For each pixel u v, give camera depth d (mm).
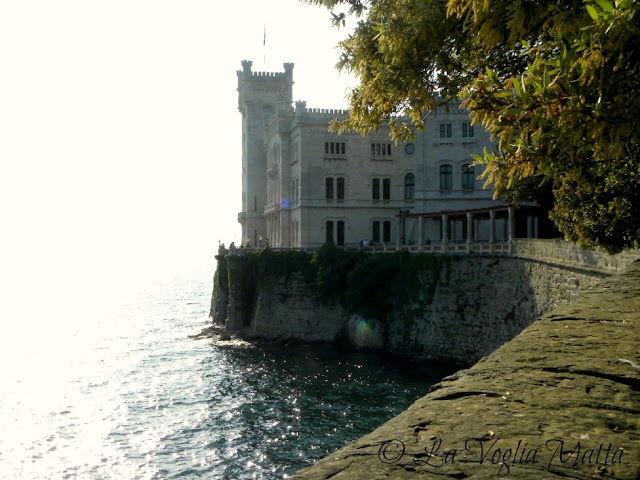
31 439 40250
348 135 77625
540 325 8234
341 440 37719
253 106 105500
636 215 22062
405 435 4051
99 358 67625
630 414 4367
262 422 42031
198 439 39406
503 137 8820
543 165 8391
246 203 105938
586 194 22984
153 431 41250
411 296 58781
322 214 77062
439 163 72500
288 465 34375
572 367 5699
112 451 37781
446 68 15305
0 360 67562
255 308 72875
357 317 62375
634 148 9297
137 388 52969
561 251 37500
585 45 7066
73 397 50594
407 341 58469
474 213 57062
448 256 55531
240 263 75688
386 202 77688
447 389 5223
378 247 66438
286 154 84312
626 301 10031
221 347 69188
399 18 15094
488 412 4461
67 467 35406
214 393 50094
